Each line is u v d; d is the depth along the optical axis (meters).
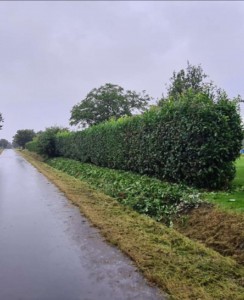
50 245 5.43
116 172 15.23
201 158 9.30
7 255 4.97
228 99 9.95
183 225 6.81
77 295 3.64
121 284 3.88
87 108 56.31
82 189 11.78
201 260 4.58
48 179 15.87
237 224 5.73
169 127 11.08
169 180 11.45
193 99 10.24
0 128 50.91
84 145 24.39
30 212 8.05
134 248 5.07
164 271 4.16
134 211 7.96
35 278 4.12
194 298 3.47
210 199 7.71
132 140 14.73
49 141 37.69
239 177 11.30
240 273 4.23
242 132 9.65
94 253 5.00
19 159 41.12
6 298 3.60
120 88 58.03
